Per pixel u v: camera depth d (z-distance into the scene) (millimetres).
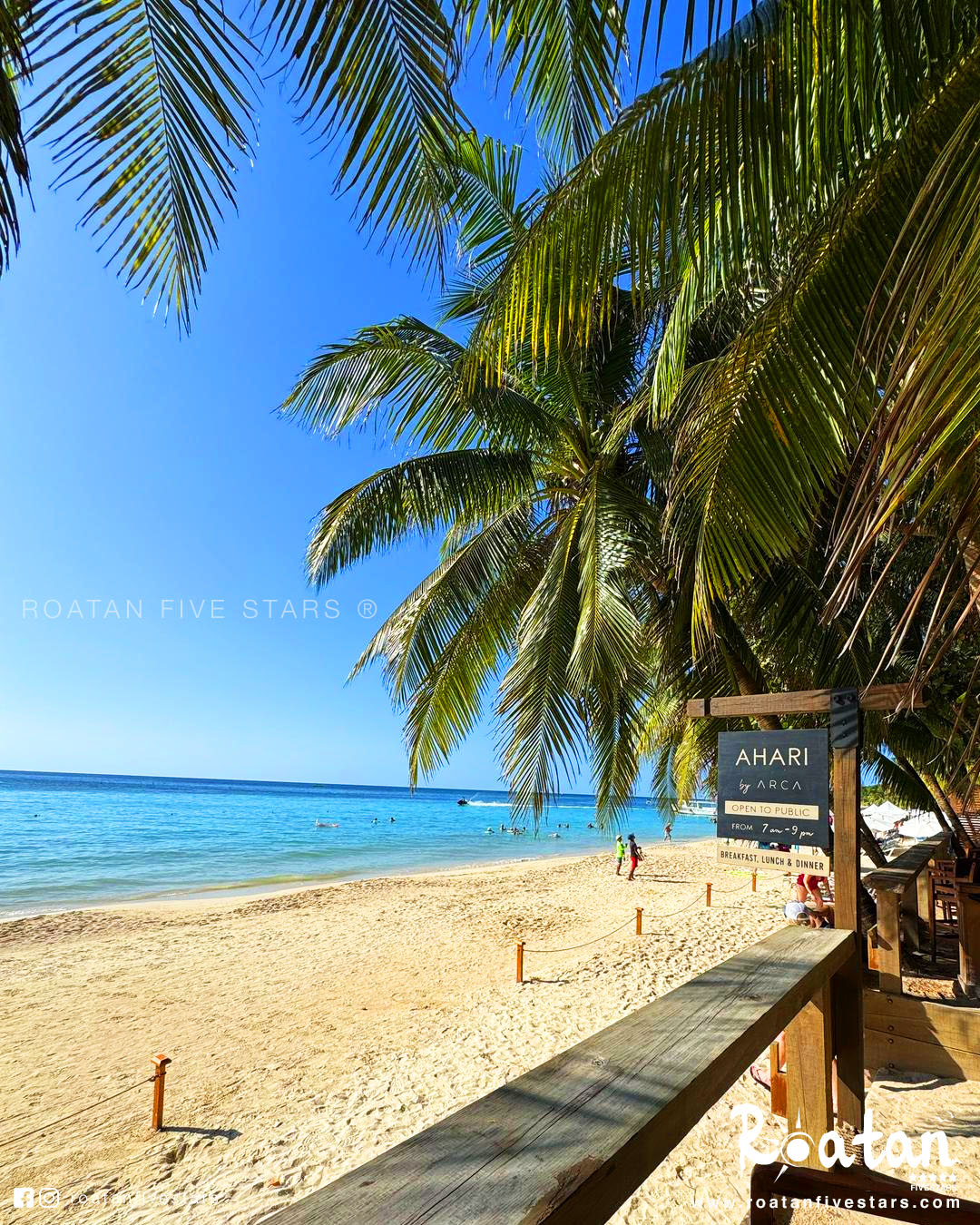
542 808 6230
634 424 7344
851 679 6172
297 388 6777
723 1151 4125
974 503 1468
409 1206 845
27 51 1884
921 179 2504
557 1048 7605
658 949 12109
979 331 1310
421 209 2543
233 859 32625
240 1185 5316
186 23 2078
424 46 2156
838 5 2326
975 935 6047
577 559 7121
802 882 6816
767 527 3287
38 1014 9867
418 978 11344
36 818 51906
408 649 7457
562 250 2893
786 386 3041
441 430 7152
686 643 6844
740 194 2723
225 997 10562
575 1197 885
